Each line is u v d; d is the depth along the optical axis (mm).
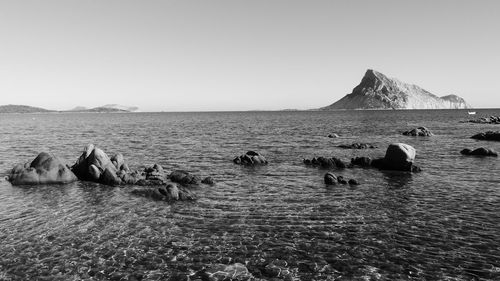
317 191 29672
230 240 19328
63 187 31422
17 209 25016
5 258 17297
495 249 17891
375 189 30188
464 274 15539
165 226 21484
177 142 70312
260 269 16109
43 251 18062
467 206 25016
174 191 27688
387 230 20562
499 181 32625
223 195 28562
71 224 21891
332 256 17344
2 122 176250
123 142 70750
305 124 135625
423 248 18094
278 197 27875
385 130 98812
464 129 97750
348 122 148625
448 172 37188
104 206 25578
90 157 35250
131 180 32531
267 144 65375
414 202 26172
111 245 18766
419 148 56469
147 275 15625
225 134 89500
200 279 15258
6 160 46875
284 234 20109
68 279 15352
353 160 43125
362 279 15203
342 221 22141
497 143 62312
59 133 95875
